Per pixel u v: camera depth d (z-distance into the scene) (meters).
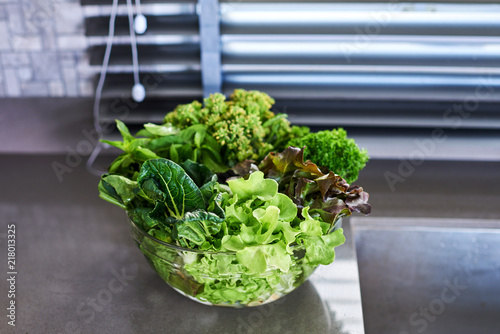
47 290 0.98
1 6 1.32
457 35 1.18
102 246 1.10
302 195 0.80
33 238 1.12
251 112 0.96
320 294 0.95
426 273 1.23
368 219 1.17
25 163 1.38
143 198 0.84
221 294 0.83
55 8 1.33
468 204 1.23
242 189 0.77
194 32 1.22
